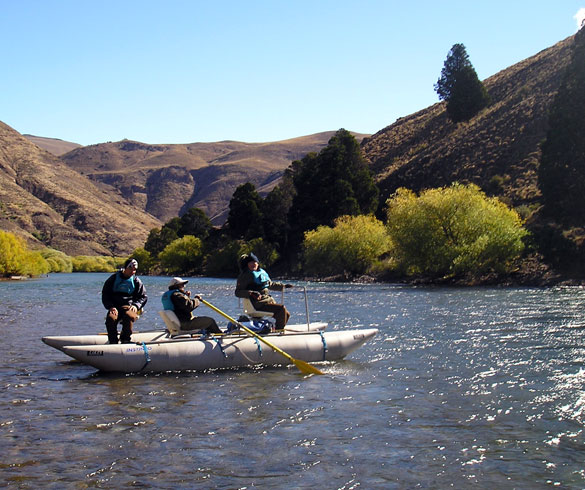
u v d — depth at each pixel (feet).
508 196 213.66
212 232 394.73
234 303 105.09
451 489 20.38
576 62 171.63
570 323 62.90
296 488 20.48
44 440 25.39
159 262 424.46
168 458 23.25
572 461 22.77
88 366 42.32
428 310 81.10
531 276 136.77
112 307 41.01
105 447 24.50
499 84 339.36
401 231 158.51
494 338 53.01
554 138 167.73
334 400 31.83
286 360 41.55
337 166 292.20
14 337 58.59
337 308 87.81
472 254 143.84
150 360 38.96
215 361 40.01
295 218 304.30
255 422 27.86
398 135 377.09
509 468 22.13
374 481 21.03
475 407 30.25
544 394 32.68
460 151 274.77
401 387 34.71
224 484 20.80
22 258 263.90
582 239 144.97
